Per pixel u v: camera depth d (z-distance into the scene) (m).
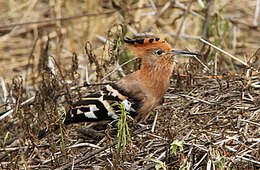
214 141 9.12
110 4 18.72
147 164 9.01
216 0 16.31
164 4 17.89
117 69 12.12
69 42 17.39
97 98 10.28
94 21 17.69
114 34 11.95
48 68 11.45
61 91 11.24
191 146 9.04
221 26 15.91
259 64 12.20
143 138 9.91
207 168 8.47
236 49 16.61
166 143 9.14
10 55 17.45
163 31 17.61
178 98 11.27
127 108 10.27
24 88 13.27
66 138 10.24
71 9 18.86
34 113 10.66
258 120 9.71
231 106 10.35
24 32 18.89
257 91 10.93
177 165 8.96
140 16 17.27
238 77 11.37
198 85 11.70
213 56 13.48
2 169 9.77
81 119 10.16
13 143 10.61
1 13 19.72
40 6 19.97
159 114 10.72
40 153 10.23
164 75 10.48
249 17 19.06
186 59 15.22
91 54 11.78
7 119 11.23
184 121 10.20
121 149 9.48
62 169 9.21
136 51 10.70
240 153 8.83
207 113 10.34
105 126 10.71
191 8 17.50
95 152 9.29
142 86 10.38
